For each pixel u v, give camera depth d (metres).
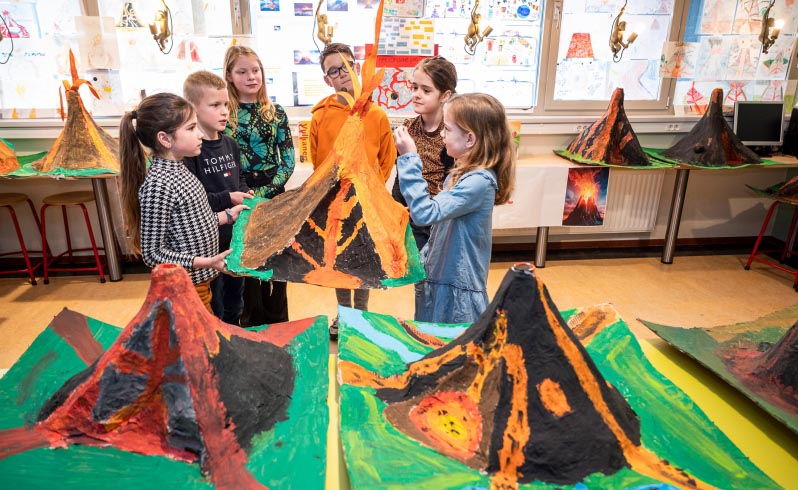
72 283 3.32
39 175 2.82
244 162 2.27
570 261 3.88
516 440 0.86
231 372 0.92
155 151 1.49
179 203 1.49
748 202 4.18
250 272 1.22
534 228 4.04
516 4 3.53
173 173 1.49
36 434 0.85
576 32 3.67
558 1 3.53
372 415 0.93
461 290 1.56
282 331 1.17
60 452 0.82
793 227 3.80
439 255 1.58
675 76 3.78
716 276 3.65
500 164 1.50
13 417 0.89
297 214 1.36
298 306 3.10
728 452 0.91
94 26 3.19
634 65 3.81
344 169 1.35
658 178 3.89
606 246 4.16
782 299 3.29
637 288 3.44
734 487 0.83
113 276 3.33
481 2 3.46
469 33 3.50
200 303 0.93
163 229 1.49
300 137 3.29
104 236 3.23
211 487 0.79
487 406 0.91
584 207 3.52
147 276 3.43
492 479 0.82
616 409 0.93
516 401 0.90
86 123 2.98
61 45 3.24
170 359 0.86
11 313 2.94
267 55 3.42
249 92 2.20
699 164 3.45
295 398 0.98
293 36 3.40
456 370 0.97
